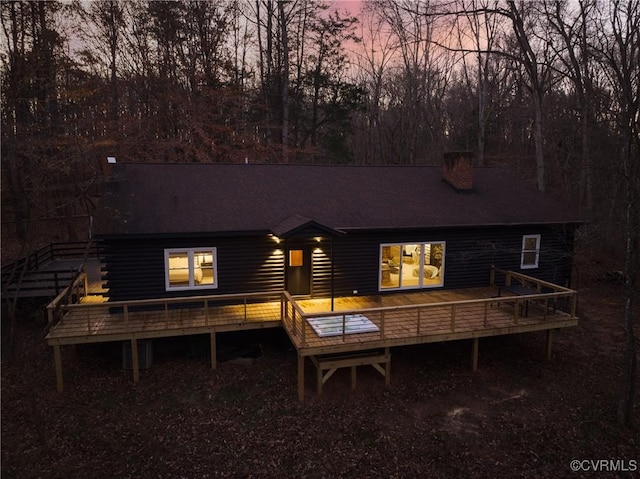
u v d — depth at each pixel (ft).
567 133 82.23
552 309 44.62
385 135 121.39
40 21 72.90
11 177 56.70
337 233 38.37
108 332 36.50
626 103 36.04
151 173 48.70
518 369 40.63
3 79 60.08
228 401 34.53
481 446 30.30
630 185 30.91
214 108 88.89
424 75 105.91
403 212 48.44
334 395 35.60
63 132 67.62
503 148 112.98
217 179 49.67
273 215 44.78
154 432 30.76
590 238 49.78
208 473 27.09
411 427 32.12
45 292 48.01
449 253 49.73
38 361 40.88
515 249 51.72
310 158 100.22
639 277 63.46
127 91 88.58
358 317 40.45
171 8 88.12
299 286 46.06
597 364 41.63
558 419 33.30
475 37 93.91
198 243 42.60
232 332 43.37
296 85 97.96
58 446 29.22
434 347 44.11
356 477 27.22
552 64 80.33
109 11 84.48
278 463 28.09
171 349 41.88
